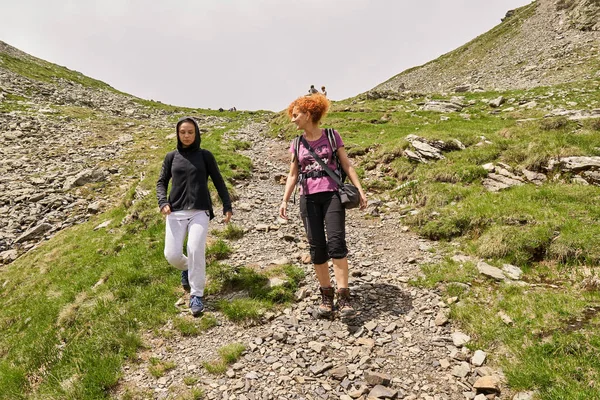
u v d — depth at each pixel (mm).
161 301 6543
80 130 34406
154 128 38000
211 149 17969
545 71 50312
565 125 13508
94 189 21062
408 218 9773
